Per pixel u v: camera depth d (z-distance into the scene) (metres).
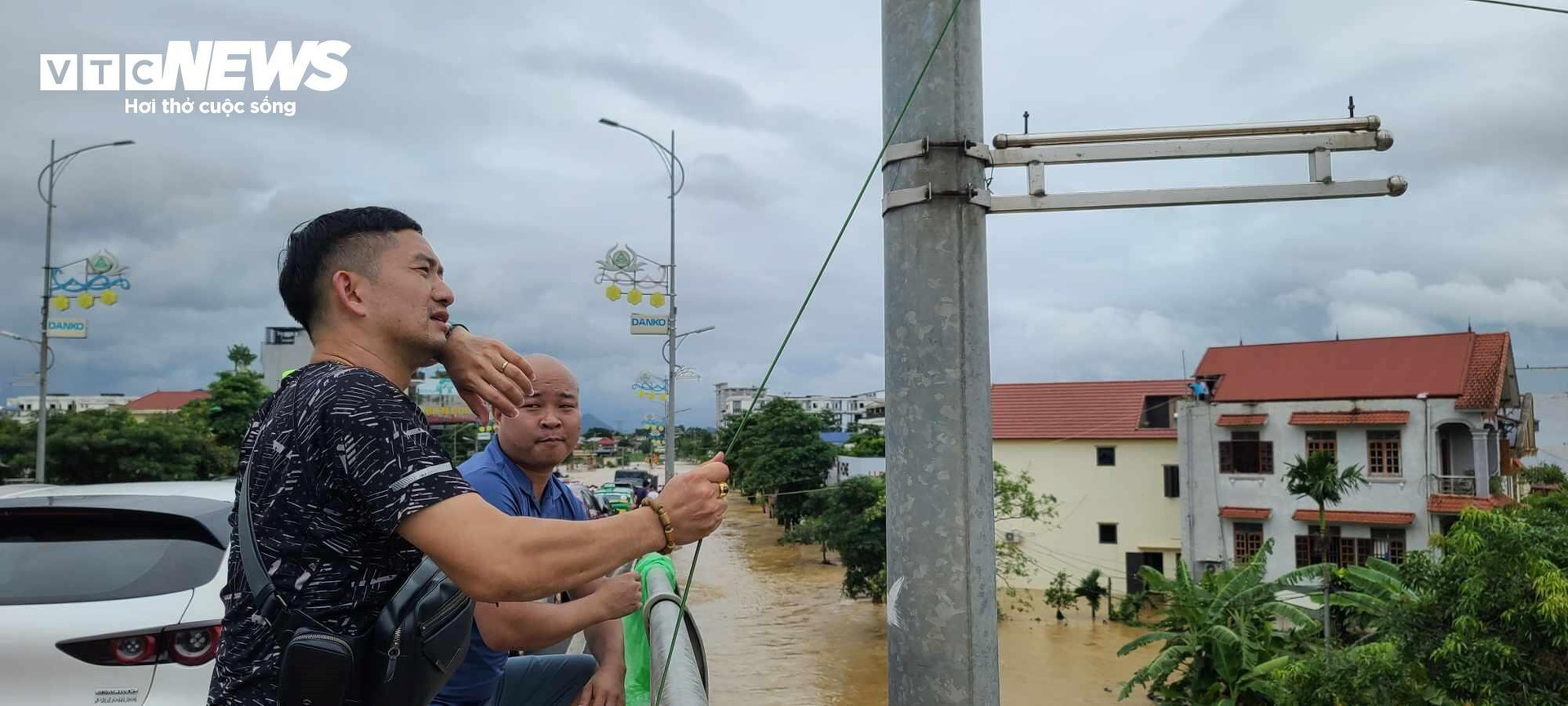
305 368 1.40
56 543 3.26
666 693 1.72
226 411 41.59
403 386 1.47
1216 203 2.30
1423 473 23.47
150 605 3.06
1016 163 2.27
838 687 20.09
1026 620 26.95
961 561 2.00
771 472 46.56
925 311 2.06
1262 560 19.03
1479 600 8.36
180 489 3.75
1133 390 31.75
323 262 1.42
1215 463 26.41
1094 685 20.48
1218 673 16.92
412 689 1.25
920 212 2.08
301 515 1.23
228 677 1.27
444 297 1.50
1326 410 24.91
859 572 27.97
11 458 28.27
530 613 2.03
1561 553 8.27
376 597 1.26
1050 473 30.34
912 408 2.06
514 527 1.21
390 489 1.20
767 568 36.22
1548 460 36.41
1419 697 8.75
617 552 1.28
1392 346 26.25
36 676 2.89
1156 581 18.92
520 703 2.48
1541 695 7.67
